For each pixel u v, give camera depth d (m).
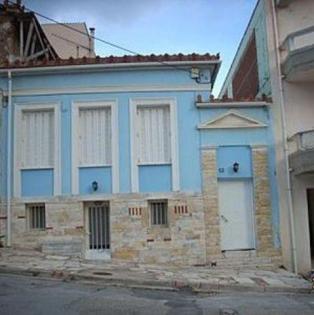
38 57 20.73
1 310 8.34
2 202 15.33
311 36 15.84
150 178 15.35
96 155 15.54
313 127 15.94
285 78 16.06
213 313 8.66
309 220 16.41
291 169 15.47
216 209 15.20
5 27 19.12
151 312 8.56
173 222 15.12
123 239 15.09
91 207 15.55
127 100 15.60
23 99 15.70
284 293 11.57
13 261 13.24
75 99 15.62
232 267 14.89
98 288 10.80
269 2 16.67
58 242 15.11
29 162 15.57
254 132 15.66
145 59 15.49
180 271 13.59
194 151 15.43
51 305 8.76
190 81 15.67
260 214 15.30
